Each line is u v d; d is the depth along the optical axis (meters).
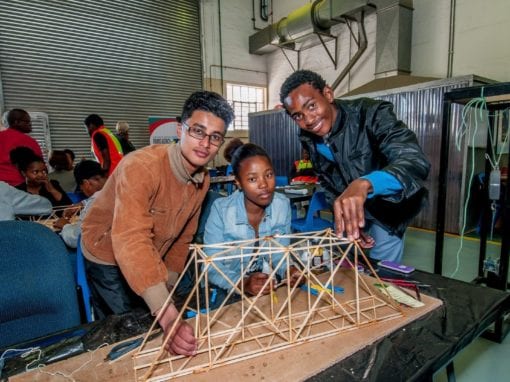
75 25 4.96
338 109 1.17
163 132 5.32
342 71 5.51
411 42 4.66
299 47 6.45
